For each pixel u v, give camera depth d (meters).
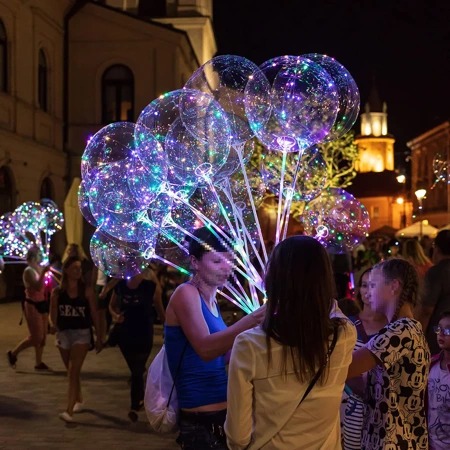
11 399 6.95
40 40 19.66
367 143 71.00
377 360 2.64
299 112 3.74
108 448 5.36
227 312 13.34
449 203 35.53
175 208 3.95
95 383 7.73
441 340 3.32
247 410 2.27
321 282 2.25
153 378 2.98
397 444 2.67
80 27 22.12
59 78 21.31
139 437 5.66
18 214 11.58
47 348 10.21
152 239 3.83
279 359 2.24
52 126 20.59
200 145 3.69
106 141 4.08
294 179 3.76
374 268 3.04
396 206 59.06
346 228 4.85
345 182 33.16
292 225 10.26
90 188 3.93
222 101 3.90
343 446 3.15
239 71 3.88
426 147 40.38
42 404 6.73
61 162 21.33
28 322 8.43
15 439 5.57
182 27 27.58
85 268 9.72
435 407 3.32
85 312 6.39
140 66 22.11
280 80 3.78
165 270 12.48
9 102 17.23
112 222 3.84
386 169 70.25
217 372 2.89
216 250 2.91
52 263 11.73
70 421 6.01
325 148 30.89
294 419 2.25
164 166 3.71
